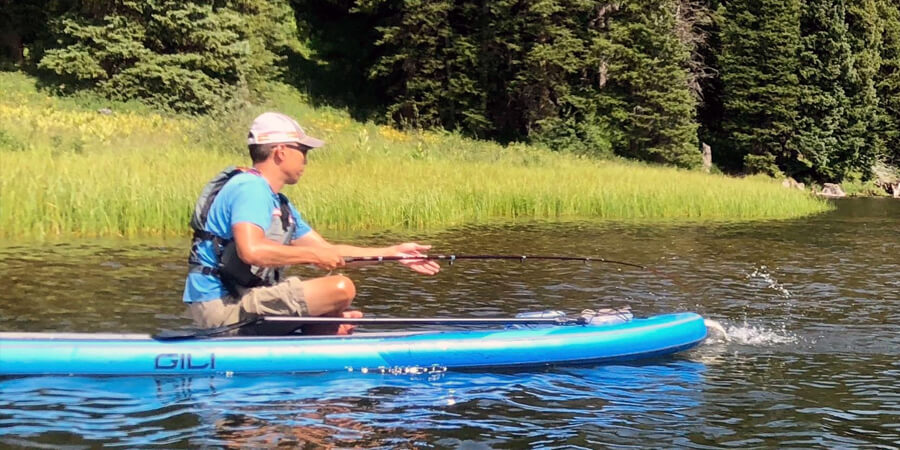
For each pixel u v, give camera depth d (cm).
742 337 561
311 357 438
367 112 3325
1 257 802
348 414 379
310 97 3272
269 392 405
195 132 1923
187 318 569
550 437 360
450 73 3244
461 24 3284
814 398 426
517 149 2661
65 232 1012
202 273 436
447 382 432
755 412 402
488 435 360
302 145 443
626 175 2070
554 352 471
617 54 3194
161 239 991
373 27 3528
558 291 732
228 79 2794
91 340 430
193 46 2698
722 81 3700
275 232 440
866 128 3741
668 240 1196
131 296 636
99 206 1030
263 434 351
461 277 791
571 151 3091
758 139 3594
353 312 476
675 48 3222
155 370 423
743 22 3628
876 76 3953
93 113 2234
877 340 560
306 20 3688
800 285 800
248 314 440
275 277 459
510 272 832
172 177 1209
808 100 3575
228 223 430
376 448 340
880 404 418
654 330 505
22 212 985
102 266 771
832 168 3700
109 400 388
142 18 2600
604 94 3259
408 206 1296
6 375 417
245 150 1859
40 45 2681
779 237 1298
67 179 1077
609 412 395
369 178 1516
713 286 783
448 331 508
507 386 429
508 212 1545
